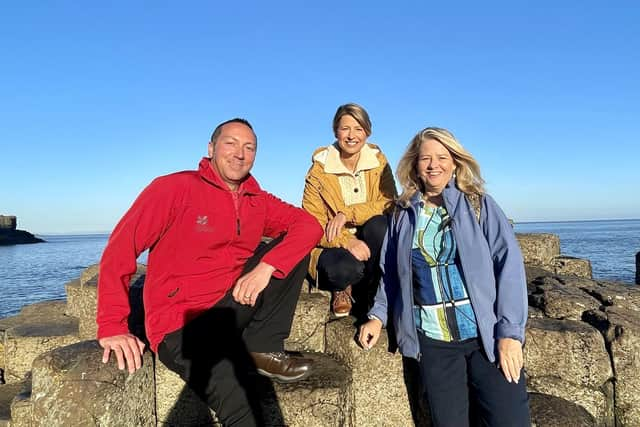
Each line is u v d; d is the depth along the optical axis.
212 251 2.51
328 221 3.56
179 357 2.36
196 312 2.44
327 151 3.63
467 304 2.44
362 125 3.34
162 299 2.44
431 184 2.58
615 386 2.94
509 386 2.28
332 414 2.62
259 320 2.63
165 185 2.40
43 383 2.22
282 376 2.64
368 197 3.57
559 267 5.07
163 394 2.68
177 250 2.44
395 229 2.81
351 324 3.16
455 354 2.46
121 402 2.24
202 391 2.33
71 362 2.23
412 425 2.96
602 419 2.94
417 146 2.68
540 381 2.98
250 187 2.70
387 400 2.93
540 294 3.65
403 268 2.60
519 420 2.24
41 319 4.94
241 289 2.43
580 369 2.93
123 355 2.29
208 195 2.48
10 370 4.26
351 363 2.92
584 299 3.45
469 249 2.43
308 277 3.80
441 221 2.55
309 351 3.30
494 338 2.33
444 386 2.44
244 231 2.62
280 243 2.63
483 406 2.34
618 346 2.92
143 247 2.37
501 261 2.40
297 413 2.59
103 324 2.31
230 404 2.27
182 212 2.42
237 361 2.54
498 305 2.35
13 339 4.26
